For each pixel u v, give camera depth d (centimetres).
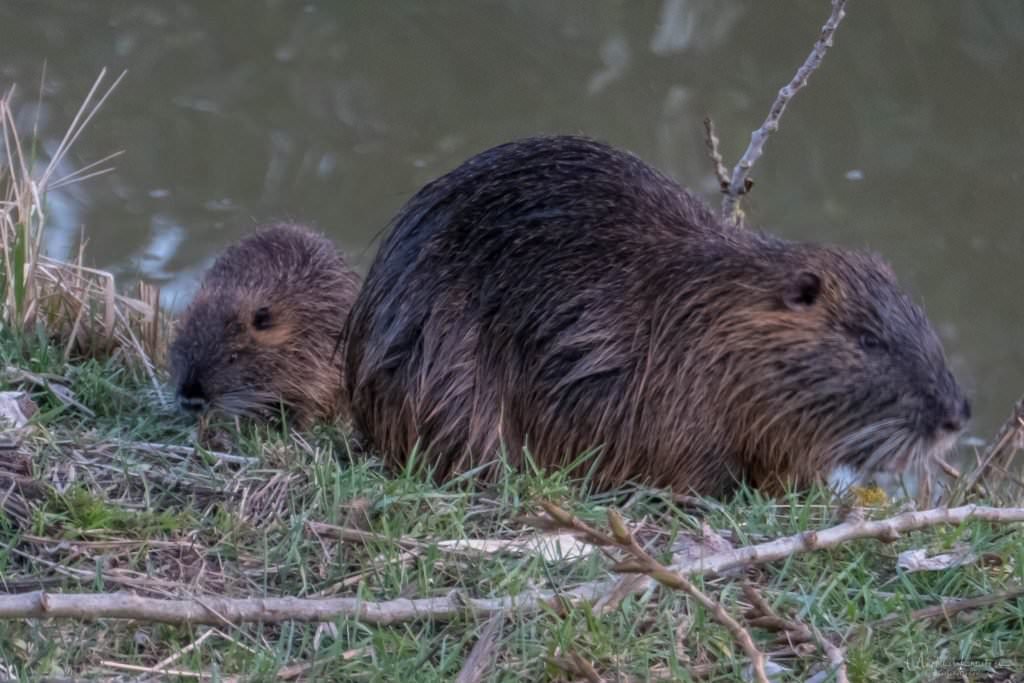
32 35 2933
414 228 1298
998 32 2956
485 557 1062
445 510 1127
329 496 1143
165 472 1169
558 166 1289
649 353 1218
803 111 2786
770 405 1215
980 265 2414
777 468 1235
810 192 2597
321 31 3014
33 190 1552
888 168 2653
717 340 1214
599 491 1251
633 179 1301
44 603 903
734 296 1214
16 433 1176
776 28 3017
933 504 1326
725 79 2872
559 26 3048
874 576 1064
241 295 1583
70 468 1148
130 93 2770
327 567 1059
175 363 1537
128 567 1047
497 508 1151
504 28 3039
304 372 1590
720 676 955
